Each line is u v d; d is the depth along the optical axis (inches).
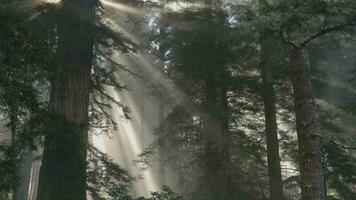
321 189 373.4
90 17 538.9
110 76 647.8
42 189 502.3
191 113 681.0
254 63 634.2
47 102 467.8
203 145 673.0
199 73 627.5
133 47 642.8
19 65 331.9
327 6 349.7
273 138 640.4
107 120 660.1
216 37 626.5
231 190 617.0
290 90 685.9
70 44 530.0
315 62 669.3
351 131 682.2
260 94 639.1
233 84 628.7
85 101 561.6
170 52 706.2
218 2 649.6
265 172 663.8
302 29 376.8
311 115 389.7
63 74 529.3
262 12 361.4
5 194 317.1
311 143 382.9
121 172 588.7
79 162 507.5
